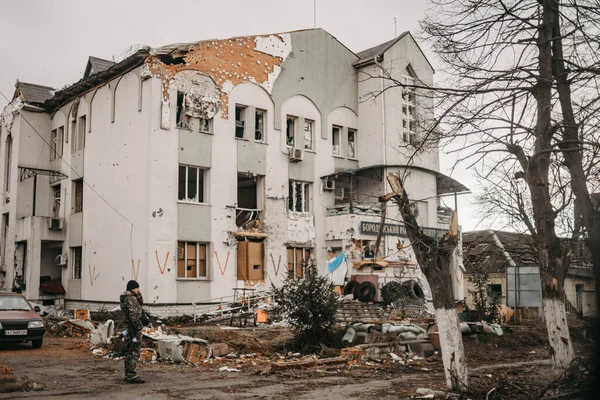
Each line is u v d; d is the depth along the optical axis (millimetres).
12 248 32562
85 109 30859
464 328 19844
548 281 13148
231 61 28859
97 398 10375
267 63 30281
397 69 33125
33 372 13750
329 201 32219
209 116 27703
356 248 29844
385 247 30859
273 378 13031
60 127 33562
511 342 20578
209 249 27094
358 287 26969
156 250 25266
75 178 31219
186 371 14117
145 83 26266
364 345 16328
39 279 30719
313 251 31062
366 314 23969
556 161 13562
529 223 17969
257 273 28625
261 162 29469
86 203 29938
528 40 13031
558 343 12891
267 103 30094
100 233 28453
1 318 18078
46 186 33906
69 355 17109
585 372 9828
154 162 25656
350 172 31109
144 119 26078
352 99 33906
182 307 25797
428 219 32562
